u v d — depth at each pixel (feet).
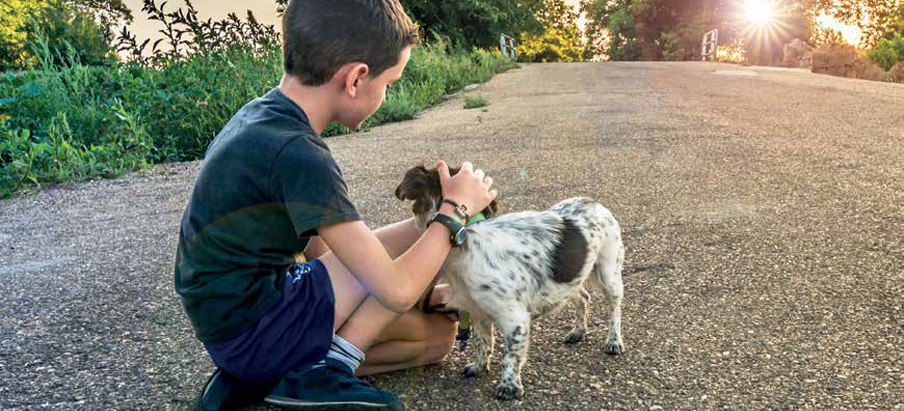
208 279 7.16
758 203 16.65
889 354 9.29
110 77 31.60
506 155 24.09
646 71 58.34
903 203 15.92
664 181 19.27
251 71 34.35
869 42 159.63
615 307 9.93
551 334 10.71
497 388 8.82
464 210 7.85
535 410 8.34
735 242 14.07
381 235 9.01
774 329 10.25
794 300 11.21
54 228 18.21
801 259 12.97
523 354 8.66
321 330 7.55
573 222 9.39
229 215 6.90
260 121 6.88
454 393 8.80
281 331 7.41
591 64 73.31
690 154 22.43
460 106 41.01
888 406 8.03
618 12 168.45
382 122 36.19
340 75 6.86
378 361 8.96
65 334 11.12
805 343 9.75
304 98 7.04
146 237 16.84
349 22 6.70
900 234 13.91
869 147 22.40
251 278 7.16
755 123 27.76
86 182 24.02
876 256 12.87
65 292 13.16
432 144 27.30
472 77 56.13
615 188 18.88
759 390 8.55
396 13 7.04
